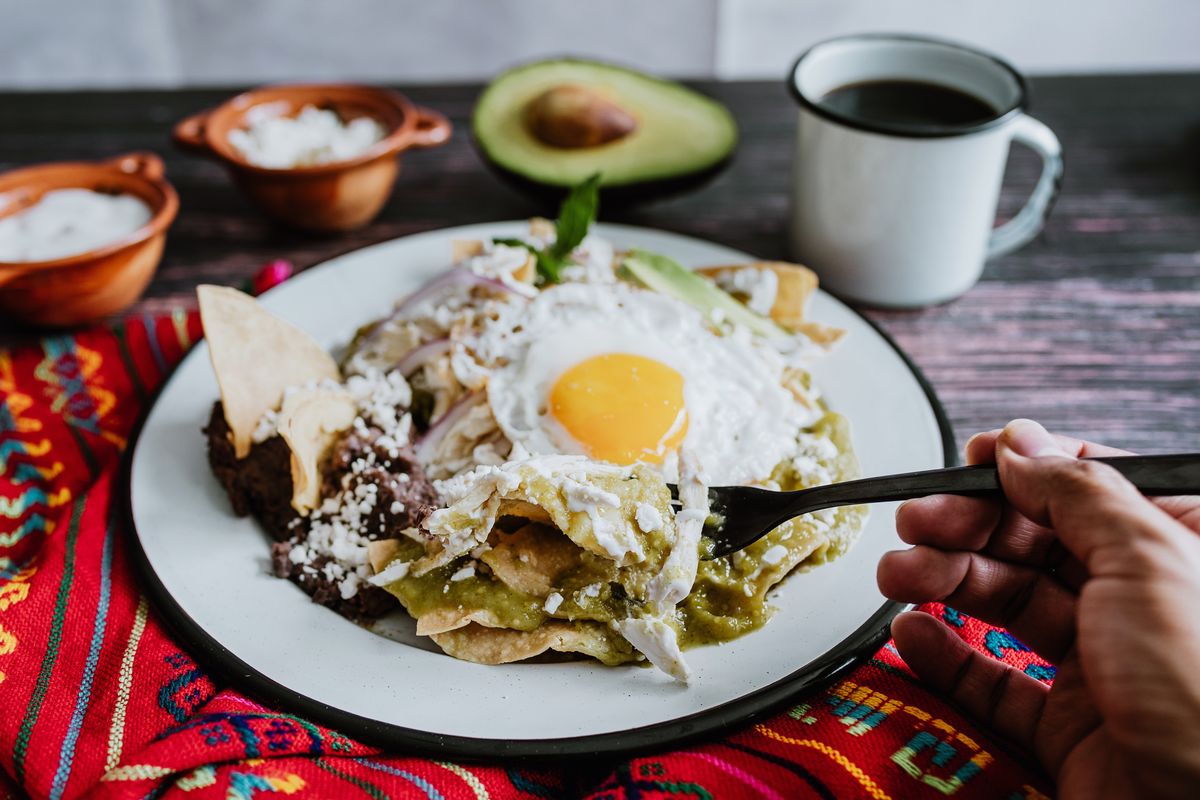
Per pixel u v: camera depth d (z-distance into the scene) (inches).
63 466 21.0
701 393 20.3
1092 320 23.8
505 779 17.0
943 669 17.6
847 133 22.5
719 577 18.5
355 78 37.8
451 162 27.4
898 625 17.7
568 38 37.6
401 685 17.7
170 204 23.4
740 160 27.4
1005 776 16.6
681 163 24.5
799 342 21.4
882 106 23.8
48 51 37.0
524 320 21.0
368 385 20.6
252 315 20.3
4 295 22.4
